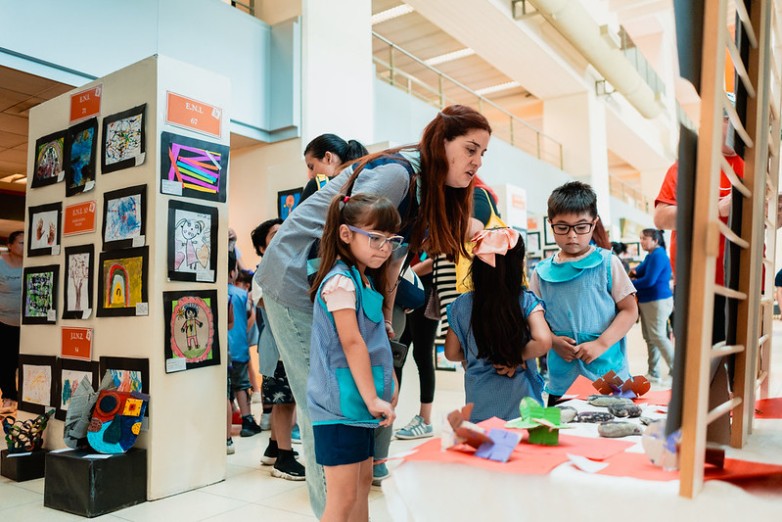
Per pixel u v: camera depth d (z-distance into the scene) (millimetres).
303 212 1764
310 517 2402
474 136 1573
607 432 1118
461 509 934
